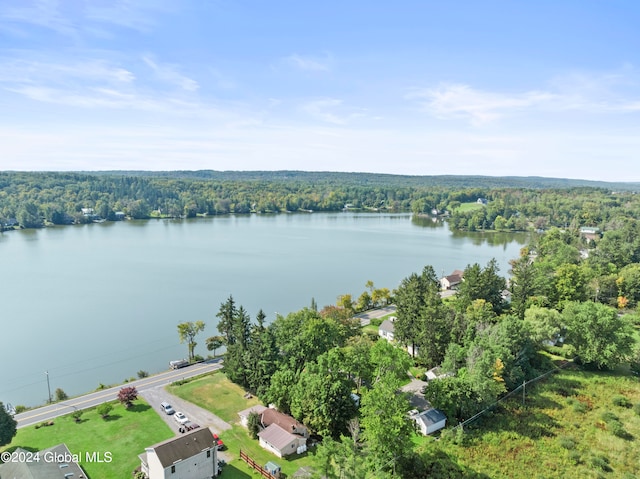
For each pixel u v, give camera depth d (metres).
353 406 52.16
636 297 108.50
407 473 43.91
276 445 49.16
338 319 83.69
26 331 95.75
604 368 71.62
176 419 57.12
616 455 47.94
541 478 43.75
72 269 151.00
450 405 54.09
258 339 66.19
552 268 115.69
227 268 157.38
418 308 78.00
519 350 67.31
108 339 91.94
